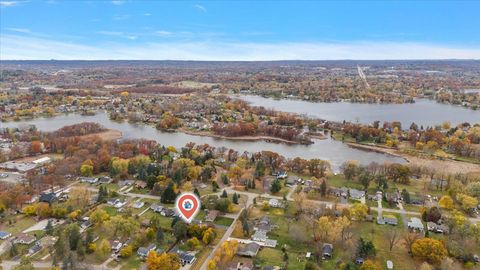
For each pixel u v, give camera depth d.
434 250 175.62
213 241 195.88
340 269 170.50
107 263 176.25
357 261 177.75
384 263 178.25
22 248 187.62
